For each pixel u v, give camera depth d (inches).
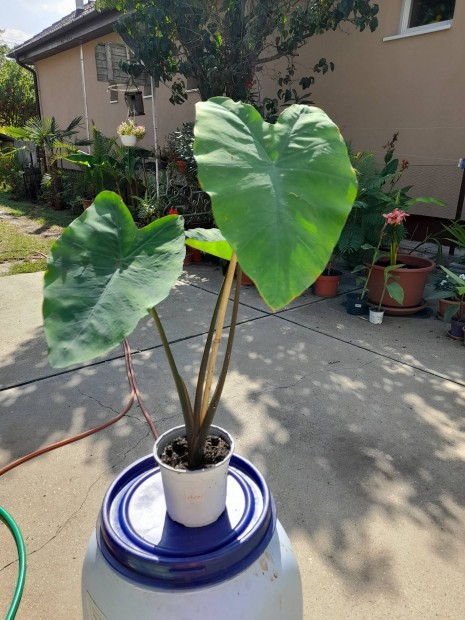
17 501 77.1
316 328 152.4
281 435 94.4
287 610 43.6
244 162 38.0
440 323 157.0
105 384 115.6
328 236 36.5
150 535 42.4
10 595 61.8
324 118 43.0
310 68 271.1
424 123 230.1
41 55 498.6
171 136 286.5
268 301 34.6
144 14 204.8
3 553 67.9
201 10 209.6
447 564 65.4
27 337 143.7
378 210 175.2
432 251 228.7
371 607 59.6
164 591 38.0
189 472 41.0
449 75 216.1
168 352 46.8
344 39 251.9
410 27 235.1
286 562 44.1
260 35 214.8
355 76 252.5
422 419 100.2
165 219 48.1
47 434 95.1
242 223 35.3
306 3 217.0
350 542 69.1
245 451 89.4
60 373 121.3
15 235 297.3
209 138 38.6
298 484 80.7
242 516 44.6
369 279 166.9
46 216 374.3
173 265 43.8
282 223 35.8
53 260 42.8
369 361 128.2
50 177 401.1
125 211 48.1
